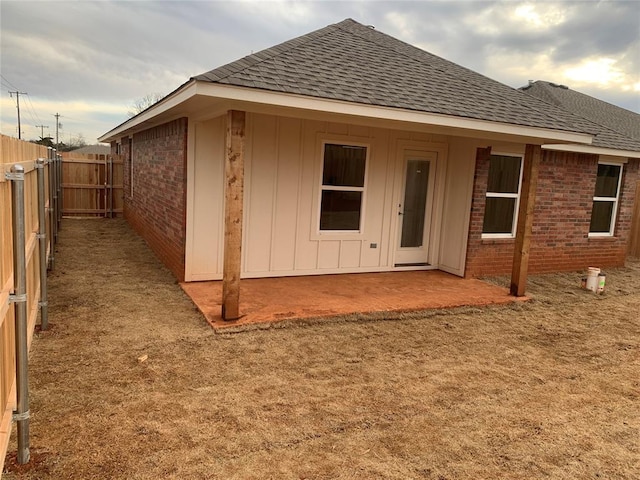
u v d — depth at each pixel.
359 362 4.84
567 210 9.97
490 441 3.50
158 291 6.96
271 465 3.05
